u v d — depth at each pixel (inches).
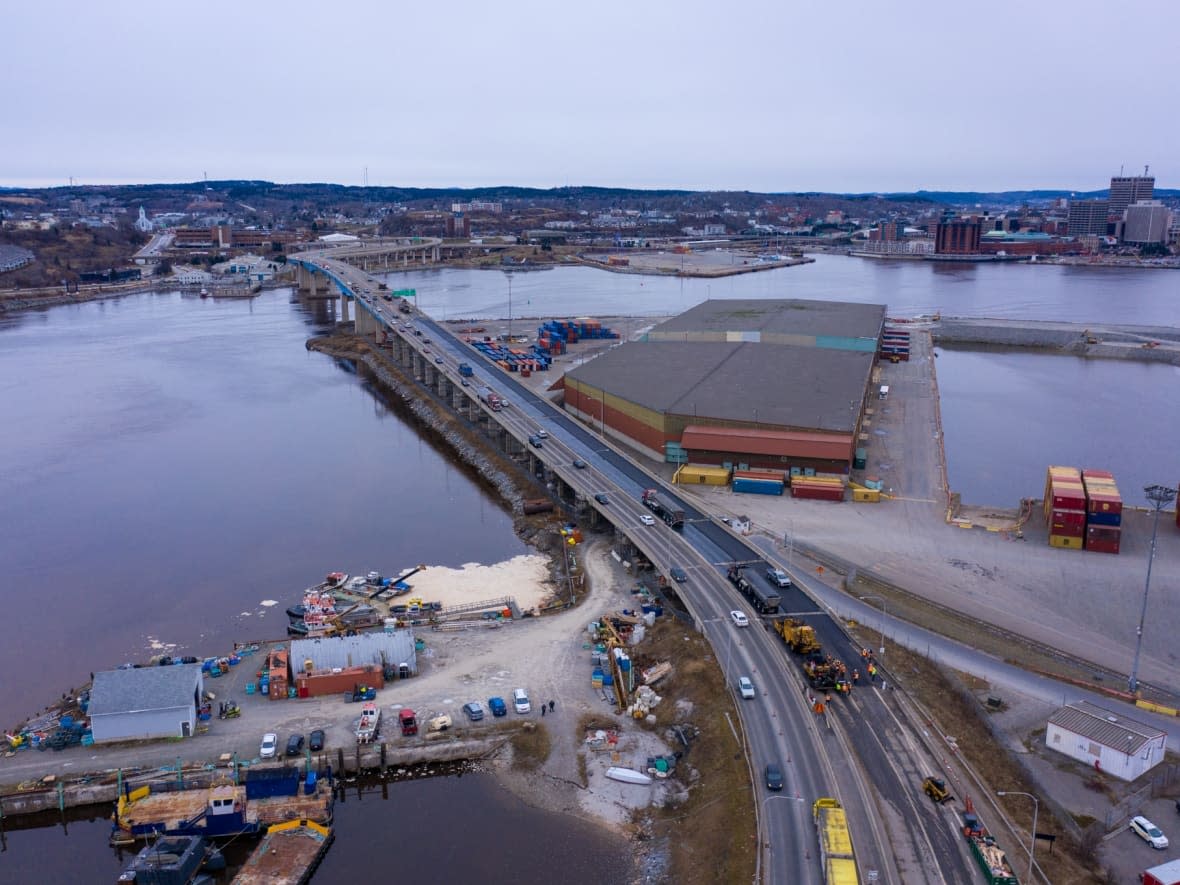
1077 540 4608.8
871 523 4928.6
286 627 4215.1
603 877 2573.8
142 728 3203.7
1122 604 4025.6
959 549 4596.5
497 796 2950.3
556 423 6692.9
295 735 3159.5
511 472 6245.1
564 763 3075.8
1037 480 6314.0
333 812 2893.7
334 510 5743.1
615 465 5748.0
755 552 4407.0
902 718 3078.2
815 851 2423.7
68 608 4451.3
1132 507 5260.8
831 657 3440.0
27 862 2726.4
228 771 3014.3
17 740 3196.4
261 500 5935.0
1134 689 3334.2
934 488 5526.6
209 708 3395.7
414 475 6456.7
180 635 4163.4
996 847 2412.6
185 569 4879.4
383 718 3302.2
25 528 5487.2
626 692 3462.1
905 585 4185.5
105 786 2945.4
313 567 4879.4
